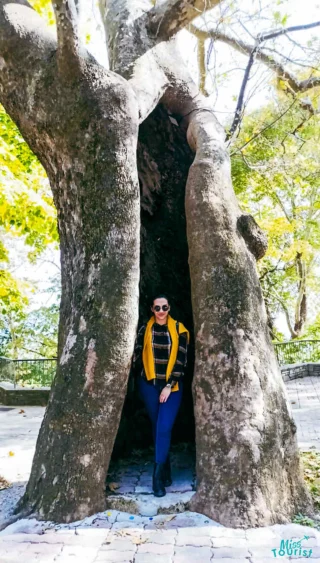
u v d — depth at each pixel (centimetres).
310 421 791
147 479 433
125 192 383
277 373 392
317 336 2183
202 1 471
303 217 1878
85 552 295
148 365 418
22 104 404
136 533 318
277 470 354
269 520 331
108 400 357
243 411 354
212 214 401
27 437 707
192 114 488
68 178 398
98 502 352
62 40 368
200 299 388
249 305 385
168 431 401
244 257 399
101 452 354
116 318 365
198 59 604
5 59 406
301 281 2109
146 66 465
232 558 285
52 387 371
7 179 801
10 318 1962
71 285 396
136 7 527
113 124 385
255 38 521
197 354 381
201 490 351
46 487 347
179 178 535
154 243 543
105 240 377
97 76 386
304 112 982
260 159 1095
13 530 325
